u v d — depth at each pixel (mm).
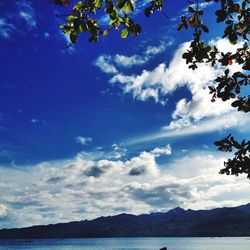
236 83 5879
